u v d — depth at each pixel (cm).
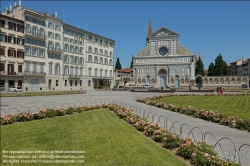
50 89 7538
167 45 10588
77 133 1247
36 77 6975
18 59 6397
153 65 10675
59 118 1738
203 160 762
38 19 7025
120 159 856
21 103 2869
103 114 1922
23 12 6519
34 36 6819
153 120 1678
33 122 1587
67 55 8212
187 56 10200
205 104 2773
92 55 9462
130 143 1048
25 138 1168
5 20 6031
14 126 1458
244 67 8975
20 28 6450
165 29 10631
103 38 10081
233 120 1440
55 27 7675
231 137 1179
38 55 7044
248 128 1320
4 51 6019
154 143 1059
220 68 10975
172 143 976
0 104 2731
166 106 2305
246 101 3058
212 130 1346
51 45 7531
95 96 4422
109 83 10550
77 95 4741
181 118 1766
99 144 1041
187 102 3064
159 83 10606
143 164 805
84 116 1823
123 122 1561
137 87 9088
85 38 9088
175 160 841
